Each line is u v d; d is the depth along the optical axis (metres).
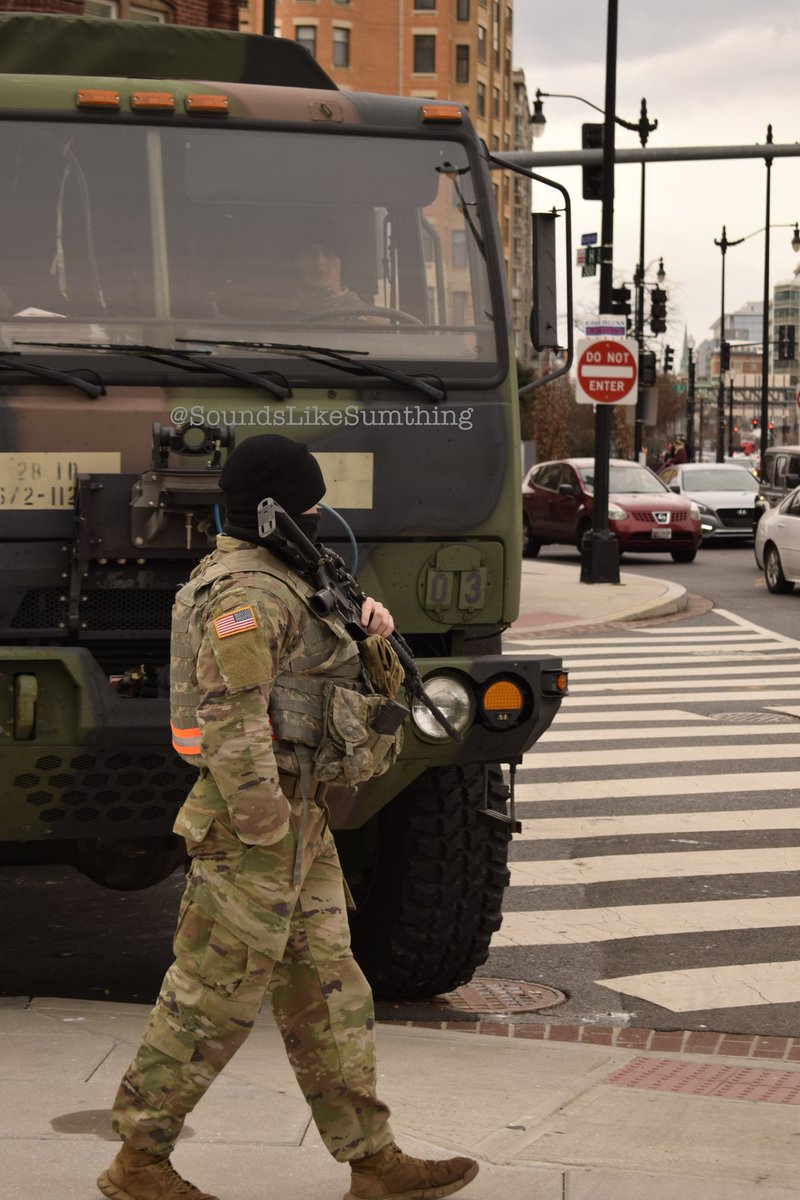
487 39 116.19
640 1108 5.55
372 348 6.58
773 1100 5.82
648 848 10.33
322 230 6.68
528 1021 7.12
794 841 10.53
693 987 7.63
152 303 6.45
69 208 6.47
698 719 15.70
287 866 4.31
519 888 9.36
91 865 7.14
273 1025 6.48
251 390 6.40
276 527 4.29
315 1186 4.62
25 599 6.25
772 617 25.53
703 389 170.38
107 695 6.01
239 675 4.15
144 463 6.28
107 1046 5.86
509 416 6.63
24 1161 4.71
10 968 7.71
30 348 6.27
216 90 6.70
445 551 6.54
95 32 7.15
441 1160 4.59
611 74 28.78
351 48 108.62
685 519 35.38
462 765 6.62
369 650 4.43
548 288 7.19
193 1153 4.82
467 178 6.86
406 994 7.23
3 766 5.98
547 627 23.48
